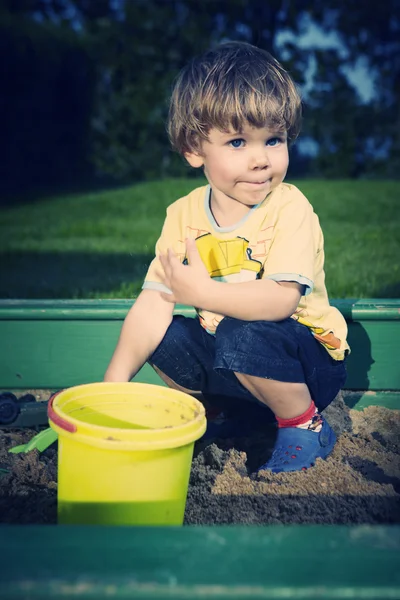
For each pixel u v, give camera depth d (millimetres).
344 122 12227
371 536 1017
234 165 1840
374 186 10562
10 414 2275
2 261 5398
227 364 1819
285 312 1827
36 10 13078
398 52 12445
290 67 12180
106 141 12047
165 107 11938
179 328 2102
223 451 1972
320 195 9406
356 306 2377
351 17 12414
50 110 11320
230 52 1949
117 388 1675
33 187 11062
